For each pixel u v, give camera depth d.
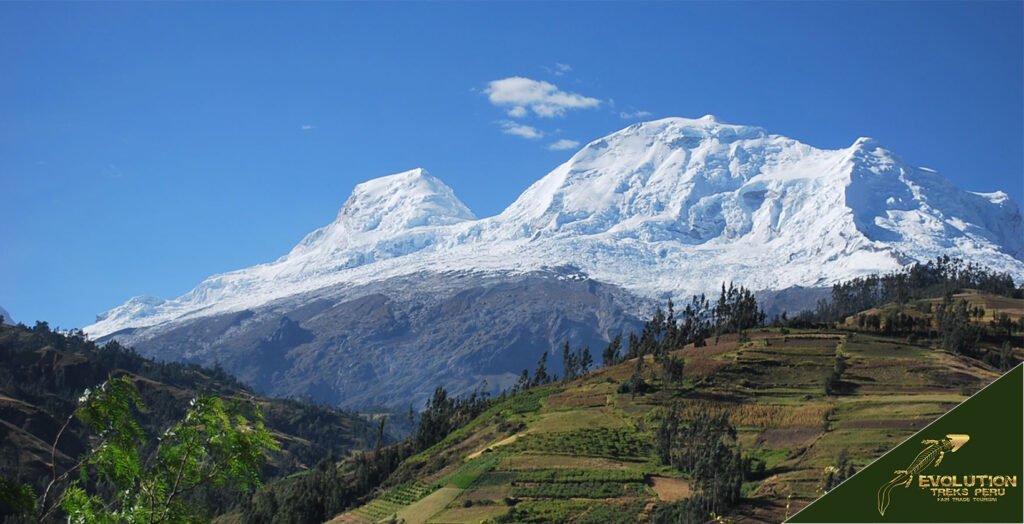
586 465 191.38
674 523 154.62
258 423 40.47
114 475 38.69
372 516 196.62
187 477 39.00
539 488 182.00
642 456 197.12
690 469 184.50
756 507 154.88
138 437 38.97
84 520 37.16
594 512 165.88
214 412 39.66
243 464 39.28
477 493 186.00
